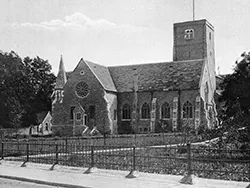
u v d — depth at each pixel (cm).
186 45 8319
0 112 7969
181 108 7106
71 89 7688
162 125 7175
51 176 1878
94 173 1945
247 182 1614
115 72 8294
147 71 7894
